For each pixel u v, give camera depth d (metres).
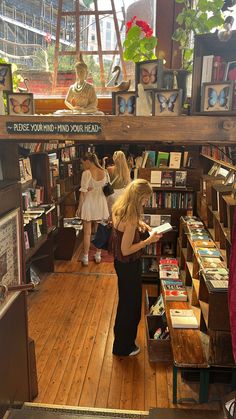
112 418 2.19
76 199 7.66
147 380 3.19
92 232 6.95
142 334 3.89
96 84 2.61
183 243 4.45
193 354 2.82
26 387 2.60
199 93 1.74
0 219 1.94
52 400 2.94
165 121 1.71
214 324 2.62
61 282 5.14
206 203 3.99
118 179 5.43
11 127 1.76
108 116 1.73
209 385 3.11
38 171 5.01
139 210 3.04
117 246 3.20
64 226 6.56
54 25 3.19
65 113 1.98
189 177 4.78
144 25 2.10
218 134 1.70
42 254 5.40
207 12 2.12
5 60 2.64
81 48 2.72
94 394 3.02
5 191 2.04
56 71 2.73
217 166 4.23
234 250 1.60
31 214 4.34
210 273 2.84
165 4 2.83
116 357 3.50
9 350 2.21
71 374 3.26
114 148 7.32
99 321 4.13
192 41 2.35
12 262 2.16
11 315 2.24
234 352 1.59
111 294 4.79
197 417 2.11
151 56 2.13
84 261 5.72
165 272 4.18
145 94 1.79
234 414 1.81
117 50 2.58
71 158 7.15
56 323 4.08
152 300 4.50
